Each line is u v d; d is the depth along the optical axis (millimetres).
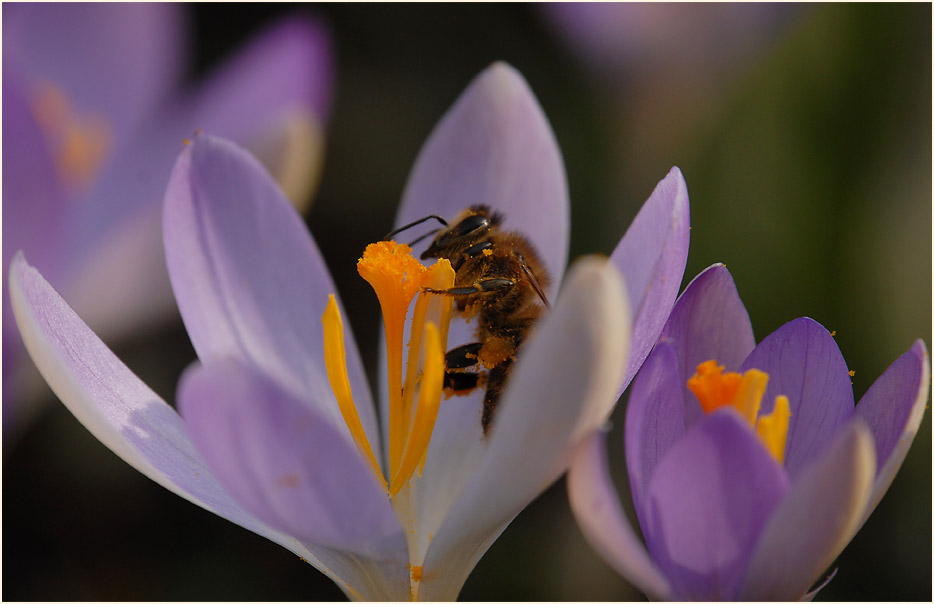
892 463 119
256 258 135
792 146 158
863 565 156
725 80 158
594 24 157
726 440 116
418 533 131
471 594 158
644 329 122
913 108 157
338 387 127
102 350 128
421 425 126
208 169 134
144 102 152
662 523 118
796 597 118
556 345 116
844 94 157
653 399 121
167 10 153
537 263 134
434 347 125
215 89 154
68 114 147
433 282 129
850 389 123
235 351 132
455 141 140
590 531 117
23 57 148
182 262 132
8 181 131
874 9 156
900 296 156
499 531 125
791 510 116
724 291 125
